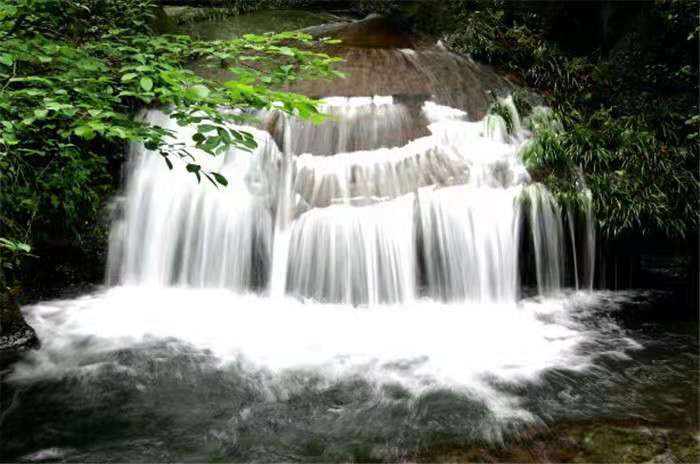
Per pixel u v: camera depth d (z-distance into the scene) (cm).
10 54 299
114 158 646
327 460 338
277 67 336
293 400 408
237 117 307
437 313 559
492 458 336
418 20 906
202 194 608
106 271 614
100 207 623
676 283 635
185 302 580
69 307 565
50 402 402
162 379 436
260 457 342
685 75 680
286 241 579
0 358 451
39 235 568
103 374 441
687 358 466
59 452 347
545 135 629
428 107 688
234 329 524
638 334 514
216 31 934
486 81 757
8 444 355
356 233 565
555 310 570
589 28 827
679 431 356
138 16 573
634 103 698
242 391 420
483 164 618
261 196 602
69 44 373
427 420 379
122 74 344
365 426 374
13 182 414
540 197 579
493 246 576
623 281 623
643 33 731
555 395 409
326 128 647
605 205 586
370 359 470
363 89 701
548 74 778
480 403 400
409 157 623
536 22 849
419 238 567
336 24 949
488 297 577
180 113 298
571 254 594
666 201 596
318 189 594
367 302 566
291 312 557
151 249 616
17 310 477
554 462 329
